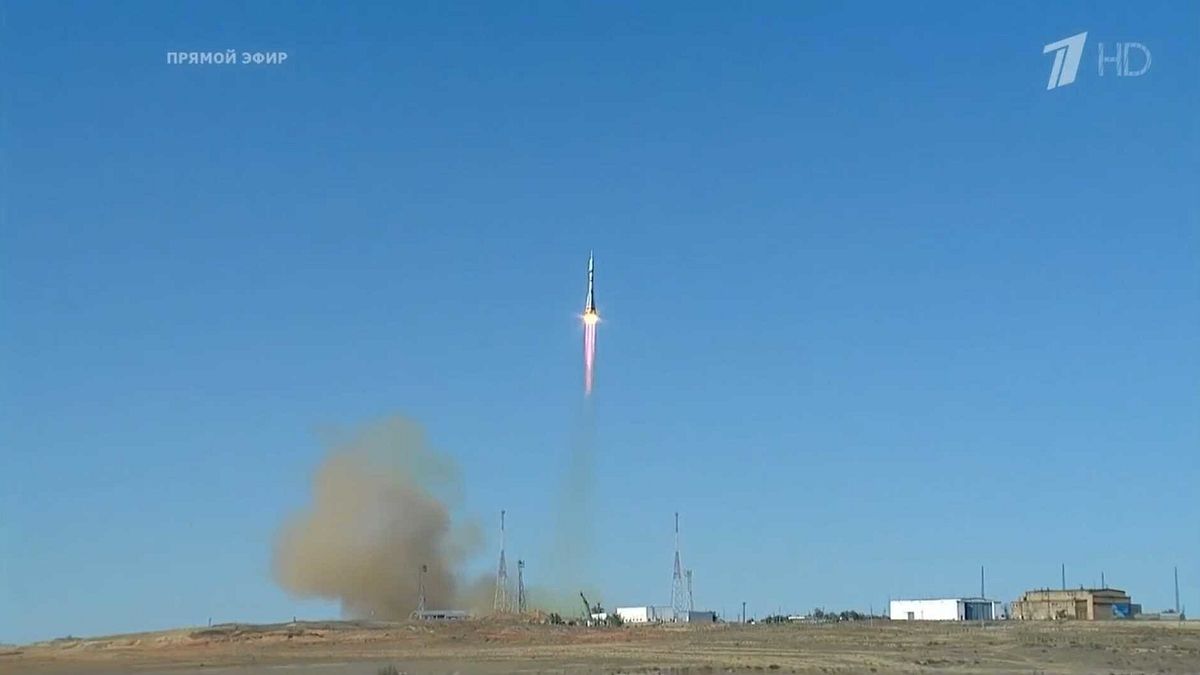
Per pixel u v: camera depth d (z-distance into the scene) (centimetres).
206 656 15475
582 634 17675
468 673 11519
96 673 13050
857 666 11981
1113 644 14325
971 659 12812
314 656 14950
